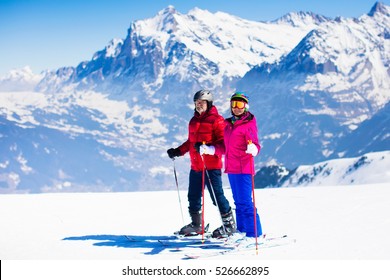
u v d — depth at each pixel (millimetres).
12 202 10945
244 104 5703
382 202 8789
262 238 5703
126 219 8250
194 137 6219
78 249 5750
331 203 9094
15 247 5902
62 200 11398
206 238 6309
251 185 5820
